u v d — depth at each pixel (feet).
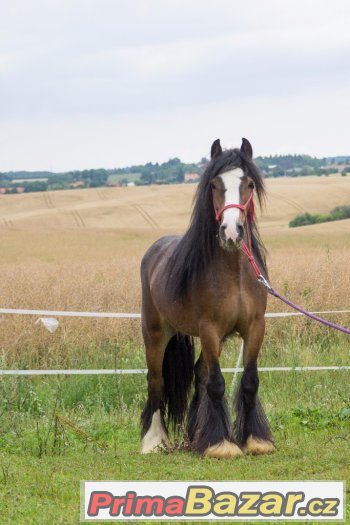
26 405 32.32
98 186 517.55
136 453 25.52
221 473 21.44
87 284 55.42
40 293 50.19
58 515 18.40
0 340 39.19
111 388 34.78
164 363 27.91
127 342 41.98
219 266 23.90
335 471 21.13
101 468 22.80
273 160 563.48
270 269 61.82
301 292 50.26
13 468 22.58
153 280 27.32
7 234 210.59
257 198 24.77
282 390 34.40
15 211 328.08
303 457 23.02
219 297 23.90
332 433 26.22
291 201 290.15
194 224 24.49
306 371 36.37
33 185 505.25
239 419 24.63
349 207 265.95
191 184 382.01
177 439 27.76
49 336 39.73
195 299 24.44
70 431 27.35
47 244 180.14
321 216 253.03
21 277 61.77
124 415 31.17
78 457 24.29
